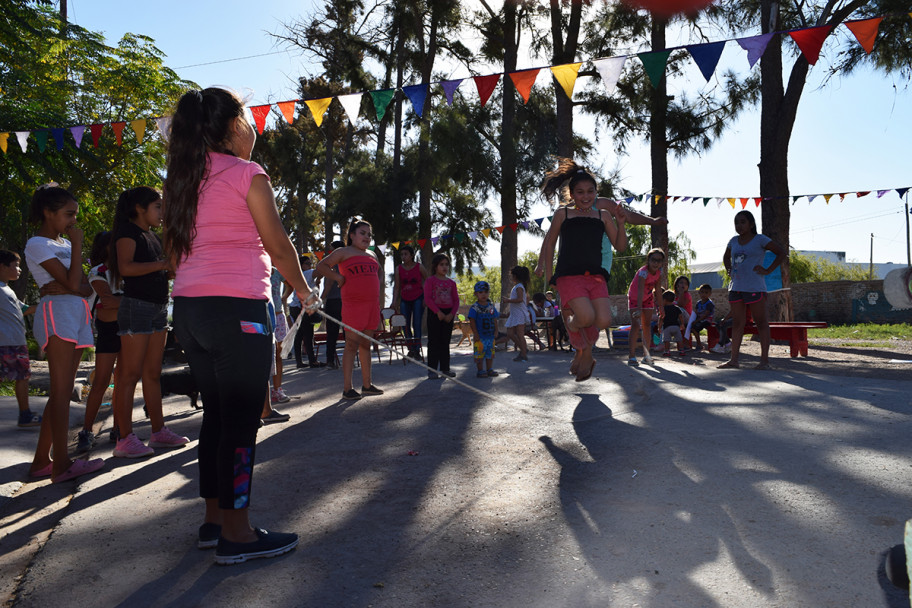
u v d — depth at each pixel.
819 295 24.55
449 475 3.45
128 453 4.24
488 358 7.97
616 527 2.61
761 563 2.22
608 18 18.67
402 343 10.14
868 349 10.98
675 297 10.68
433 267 8.05
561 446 4.00
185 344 2.54
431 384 7.30
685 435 4.11
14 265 5.63
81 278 3.82
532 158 21.38
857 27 5.30
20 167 12.38
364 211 25.66
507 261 21.67
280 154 32.03
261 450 4.26
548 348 13.05
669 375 7.16
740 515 2.67
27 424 5.54
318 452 4.12
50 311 3.71
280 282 6.43
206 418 2.60
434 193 26.80
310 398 6.73
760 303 7.45
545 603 2.01
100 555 2.51
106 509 3.11
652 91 17.98
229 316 2.42
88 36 17.89
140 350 4.25
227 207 2.44
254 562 2.40
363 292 6.50
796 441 3.83
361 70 27.41
